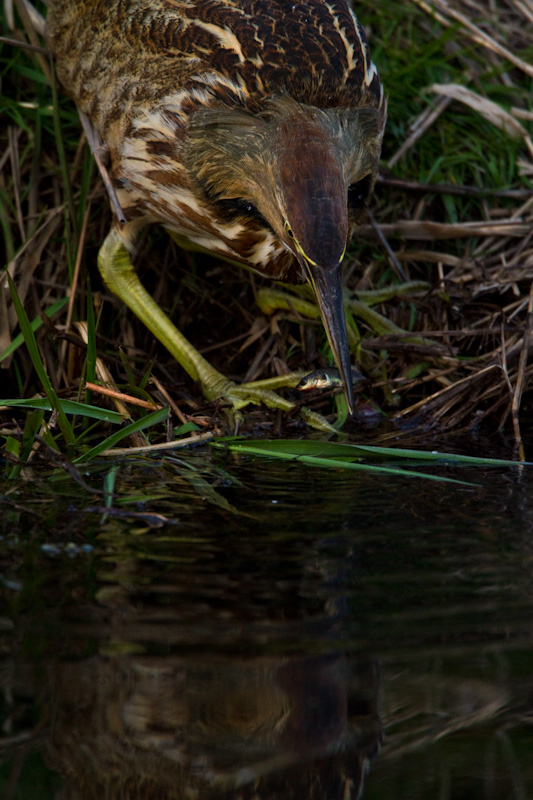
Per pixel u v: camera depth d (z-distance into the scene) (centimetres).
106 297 846
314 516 530
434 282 925
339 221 630
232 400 756
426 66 1014
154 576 443
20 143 917
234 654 378
